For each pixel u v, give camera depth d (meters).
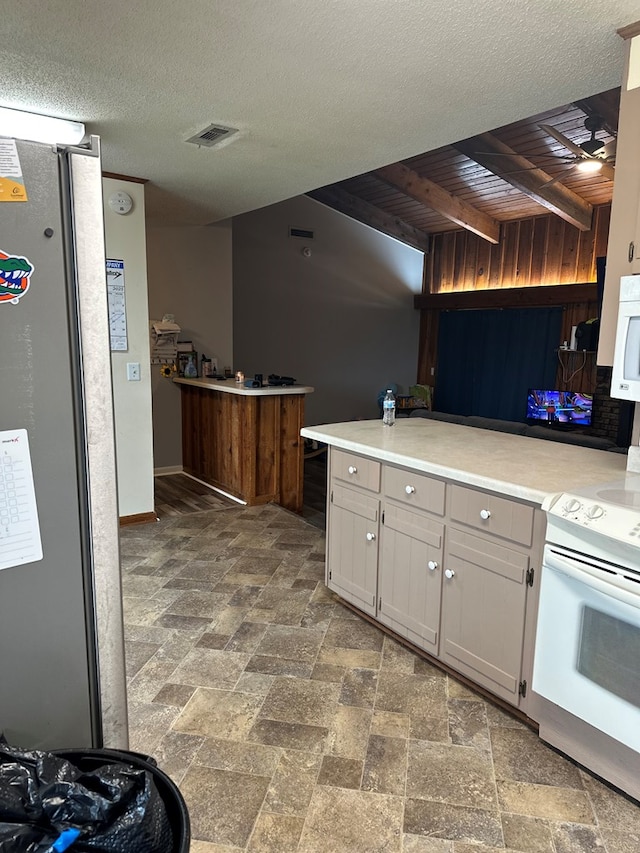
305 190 4.12
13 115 2.65
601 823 1.61
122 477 4.08
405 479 2.37
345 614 2.80
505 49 2.05
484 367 8.82
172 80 2.34
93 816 0.90
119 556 1.25
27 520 1.11
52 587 1.16
